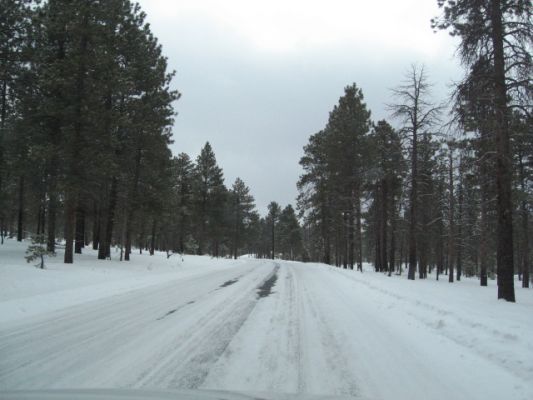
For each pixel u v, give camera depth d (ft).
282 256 322.75
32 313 30.17
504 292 42.37
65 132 64.39
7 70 66.44
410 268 75.61
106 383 15.94
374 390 15.78
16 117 71.97
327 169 120.37
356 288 49.47
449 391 15.71
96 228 108.17
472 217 101.24
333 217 131.75
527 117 42.63
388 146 107.76
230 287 48.60
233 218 211.20
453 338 23.66
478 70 43.91
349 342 23.06
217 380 16.58
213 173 168.14
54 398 12.66
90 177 67.67
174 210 119.34
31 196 94.84
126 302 36.04
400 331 25.88
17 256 68.23
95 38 65.00
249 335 24.31
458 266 117.08
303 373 17.74
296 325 27.32
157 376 16.93
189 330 25.39
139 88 84.89
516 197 65.31
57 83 62.44
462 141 47.06
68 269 55.88
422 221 109.50
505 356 19.17
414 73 72.43
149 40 89.56
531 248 97.86
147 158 88.43
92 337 23.38
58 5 66.03
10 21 66.13
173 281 55.31
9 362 18.62
